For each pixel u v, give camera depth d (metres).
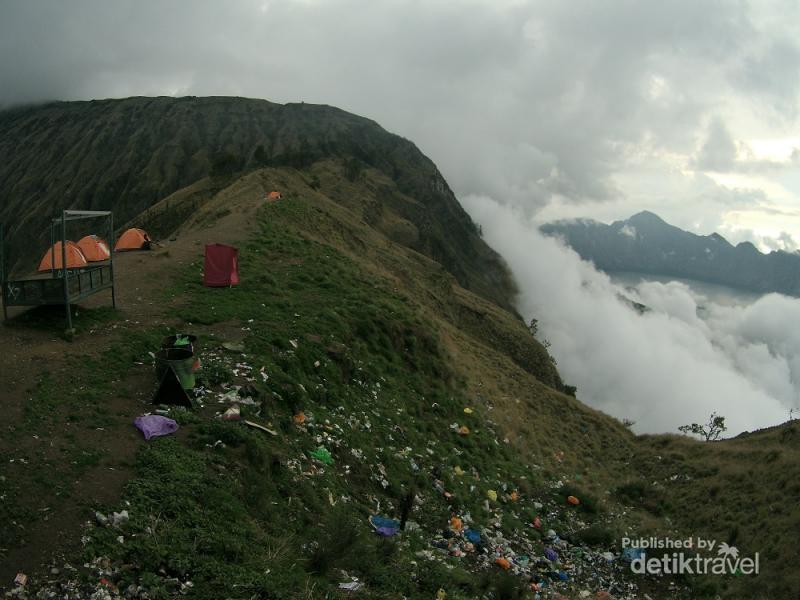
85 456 10.34
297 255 34.00
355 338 24.41
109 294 21.36
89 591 7.61
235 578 8.66
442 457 20.39
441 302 70.00
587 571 17.28
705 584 16.88
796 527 19.42
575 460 31.12
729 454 31.25
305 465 13.88
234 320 20.81
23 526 8.35
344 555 10.66
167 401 13.30
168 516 9.59
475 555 15.05
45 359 14.20
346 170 170.12
